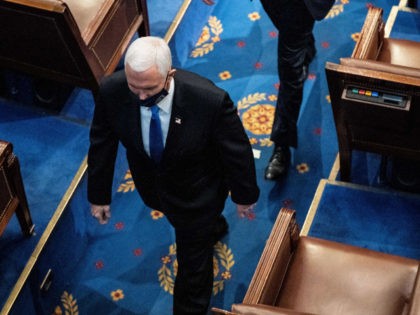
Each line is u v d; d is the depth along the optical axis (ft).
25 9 11.21
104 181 10.62
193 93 9.64
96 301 12.46
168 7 14.60
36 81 13.32
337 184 12.75
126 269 12.66
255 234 12.80
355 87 10.84
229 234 12.80
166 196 10.58
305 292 10.38
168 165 10.16
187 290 11.32
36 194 12.59
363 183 12.78
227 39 14.79
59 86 13.38
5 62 12.78
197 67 14.52
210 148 10.16
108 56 12.70
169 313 12.30
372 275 10.40
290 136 12.95
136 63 9.07
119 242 12.86
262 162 13.43
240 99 14.12
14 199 11.58
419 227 12.23
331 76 10.76
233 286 12.40
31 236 12.20
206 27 14.94
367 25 12.10
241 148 10.00
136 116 9.80
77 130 13.20
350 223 12.33
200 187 10.44
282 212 10.32
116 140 10.35
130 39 13.23
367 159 12.97
